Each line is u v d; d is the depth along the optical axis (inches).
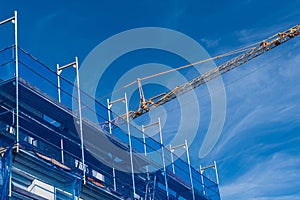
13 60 1210.6
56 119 1387.8
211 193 1769.2
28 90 1250.6
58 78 1339.8
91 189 1298.0
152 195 1593.3
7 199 1043.3
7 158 1087.6
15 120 1273.4
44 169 1196.5
